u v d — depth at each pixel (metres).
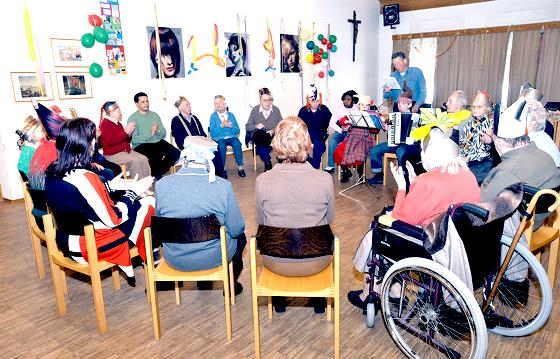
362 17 9.19
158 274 2.09
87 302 2.56
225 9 6.53
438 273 1.70
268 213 1.92
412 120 4.09
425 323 1.96
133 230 2.28
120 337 2.20
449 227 1.71
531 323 2.01
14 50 4.50
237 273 2.54
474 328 1.62
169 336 2.20
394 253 2.01
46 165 2.49
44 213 2.50
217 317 2.38
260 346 2.10
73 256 2.20
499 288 2.29
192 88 6.32
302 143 1.89
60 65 4.85
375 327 2.24
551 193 1.77
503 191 1.71
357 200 4.44
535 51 7.73
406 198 1.90
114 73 5.38
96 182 2.10
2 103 4.50
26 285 2.80
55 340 2.18
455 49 8.62
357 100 5.34
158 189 2.02
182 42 6.07
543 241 2.19
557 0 7.41
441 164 1.83
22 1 4.48
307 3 7.86
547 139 2.20
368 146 4.66
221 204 2.04
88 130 2.08
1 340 2.19
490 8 8.14
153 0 5.66
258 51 7.15
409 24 9.30
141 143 5.09
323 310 2.39
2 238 3.66
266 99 5.68
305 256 1.82
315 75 8.32
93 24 4.86
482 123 3.14
